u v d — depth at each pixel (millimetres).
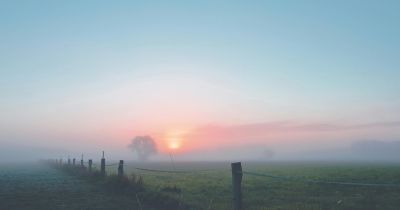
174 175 45969
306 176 43594
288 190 25906
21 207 16703
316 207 17375
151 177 40438
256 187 28078
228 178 38875
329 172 55219
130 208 16078
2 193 22375
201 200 18875
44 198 19750
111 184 23750
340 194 23359
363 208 17344
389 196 22094
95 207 16406
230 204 17312
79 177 35625
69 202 18078
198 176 43469
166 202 16578
